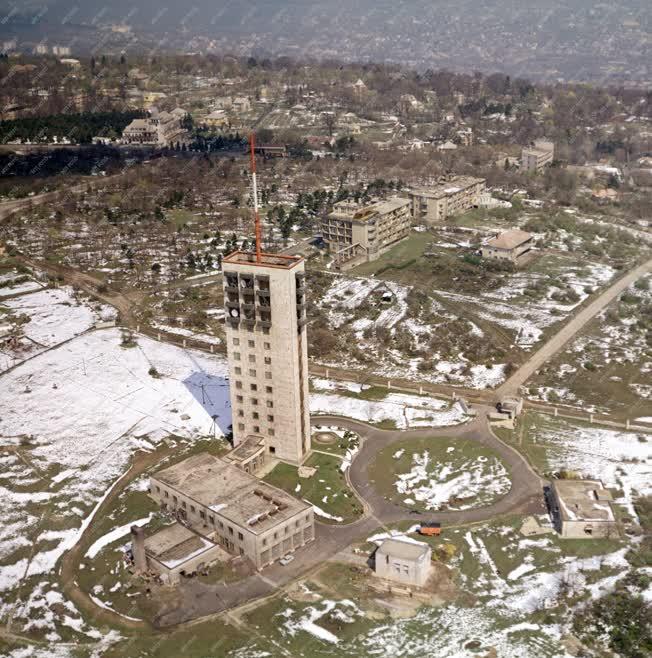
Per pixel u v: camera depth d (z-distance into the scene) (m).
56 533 138.38
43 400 187.88
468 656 108.50
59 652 110.69
